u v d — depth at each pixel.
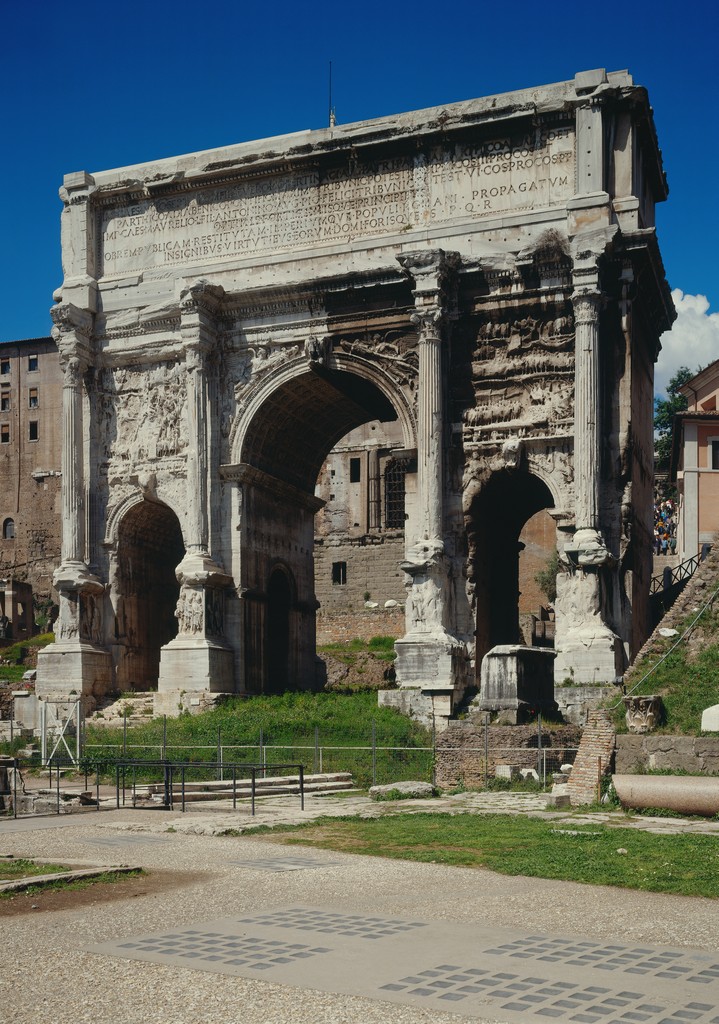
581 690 39.03
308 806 27.67
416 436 45.16
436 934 13.41
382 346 45.94
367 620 78.69
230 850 20.52
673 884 16.33
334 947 12.77
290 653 52.00
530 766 31.58
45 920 14.20
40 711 44.03
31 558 98.50
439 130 45.56
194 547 47.19
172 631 54.16
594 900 15.49
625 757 26.22
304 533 54.38
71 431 49.78
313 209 48.09
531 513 50.78
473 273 44.25
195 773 34.88
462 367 44.59
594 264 41.78
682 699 27.84
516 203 44.94
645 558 46.41
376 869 18.19
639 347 45.31
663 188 50.25
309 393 49.44
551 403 43.38
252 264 48.34
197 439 47.62
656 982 11.35
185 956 12.39
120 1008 10.57
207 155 49.44
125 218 51.31
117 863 18.48
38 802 29.98
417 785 29.75
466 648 43.19
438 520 43.22
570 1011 10.44
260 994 10.99
